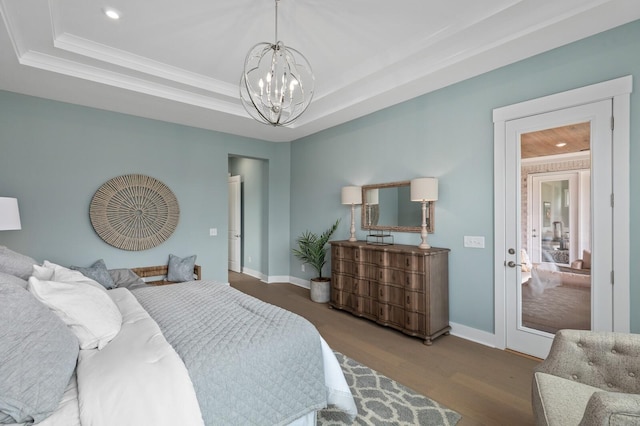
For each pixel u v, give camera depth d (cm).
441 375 236
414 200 318
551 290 254
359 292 360
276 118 239
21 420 98
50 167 346
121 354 130
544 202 258
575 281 241
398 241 370
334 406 185
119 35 258
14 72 279
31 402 98
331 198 470
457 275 313
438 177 328
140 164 408
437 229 330
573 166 242
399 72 310
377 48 280
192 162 455
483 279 294
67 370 115
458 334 312
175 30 252
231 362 138
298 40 268
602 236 227
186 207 448
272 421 146
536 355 262
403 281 312
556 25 217
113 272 363
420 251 299
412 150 353
